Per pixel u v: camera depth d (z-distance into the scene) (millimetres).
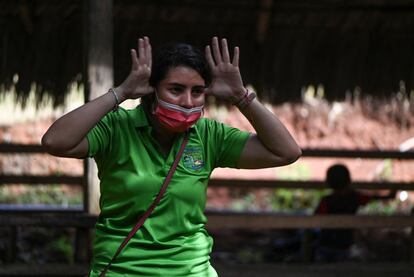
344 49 9000
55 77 8695
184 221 3432
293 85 9062
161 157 3447
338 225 6195
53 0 8359
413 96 9086
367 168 15641
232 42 9000
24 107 8781
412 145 15281
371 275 6414
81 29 8617
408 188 8750
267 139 3541
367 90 9078
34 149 8398
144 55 3355
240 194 14883
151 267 3391
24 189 13906
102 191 3494
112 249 3412
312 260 8125
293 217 6129
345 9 8695
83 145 3365
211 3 8672
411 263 6613
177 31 8938
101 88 5598
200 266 3469
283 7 8680
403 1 8516
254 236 10641
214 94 3482
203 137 3576
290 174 15273
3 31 8523
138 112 3508
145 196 3393
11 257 7328
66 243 9016
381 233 10414
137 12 8695
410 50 8953
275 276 6340
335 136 16219
